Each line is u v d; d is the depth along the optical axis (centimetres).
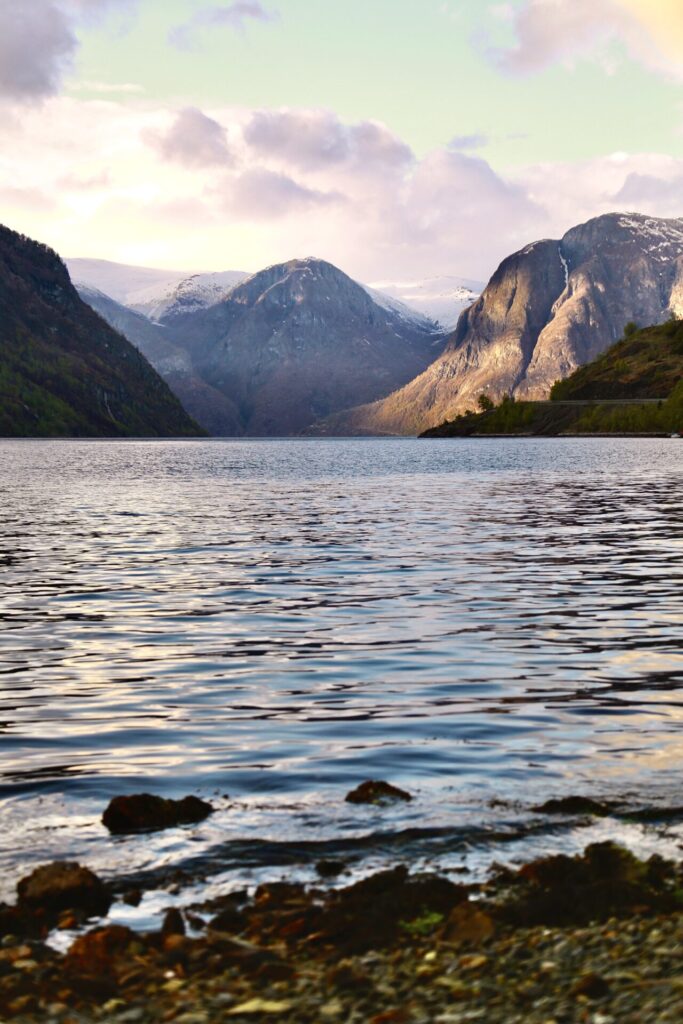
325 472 14800
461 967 927
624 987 867
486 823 1334
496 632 2878
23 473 14675
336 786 1516
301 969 937
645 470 14312
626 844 1251
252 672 2389
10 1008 873
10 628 2991
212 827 1338
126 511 7644
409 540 5488
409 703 2061
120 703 2089
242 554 4884
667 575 4059
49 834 1321
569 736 1784
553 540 5438
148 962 956
